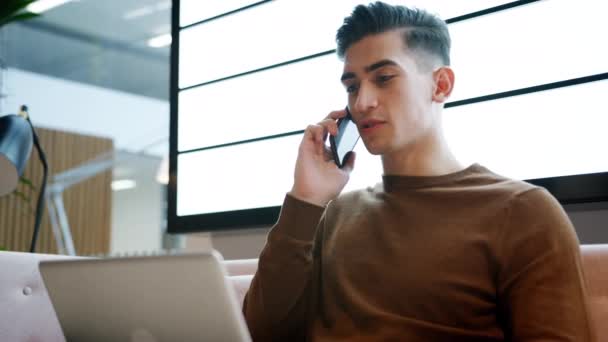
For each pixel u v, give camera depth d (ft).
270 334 3.99
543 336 3.04
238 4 8.06
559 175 5.24
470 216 3.55
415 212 3.71
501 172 5.53
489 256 3.41
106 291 2.91
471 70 5.80
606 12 5.15
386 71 3.74
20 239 21.52
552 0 5.42
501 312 3.38
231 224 7.47
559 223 3.32
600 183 4.95
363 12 3.88
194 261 2.63
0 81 14.21
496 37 5.69
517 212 3.43
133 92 31.04
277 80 7.48
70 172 23.98
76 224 24.59
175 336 2.82
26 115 7.62
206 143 8.04
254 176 7.50
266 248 3.94
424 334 3.41
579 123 5.19
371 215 3.91
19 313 4.66
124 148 30.58
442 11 6.07
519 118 5.49
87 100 29.43
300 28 7.38
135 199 35.45
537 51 5.46
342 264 3.84
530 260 3.27
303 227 3.89
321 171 4.01
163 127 31.73
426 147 3.87
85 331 3.09
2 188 7.22
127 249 35.40
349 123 4.18
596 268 3.94
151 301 2.81
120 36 25.59
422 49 3.83
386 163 3.99
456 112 5.82
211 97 8.12
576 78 5.23
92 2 22.56
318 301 4.06
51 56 26.91
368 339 3.52
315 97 7.10
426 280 3.46
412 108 3.74
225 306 2.66
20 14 8.36
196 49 8.41
